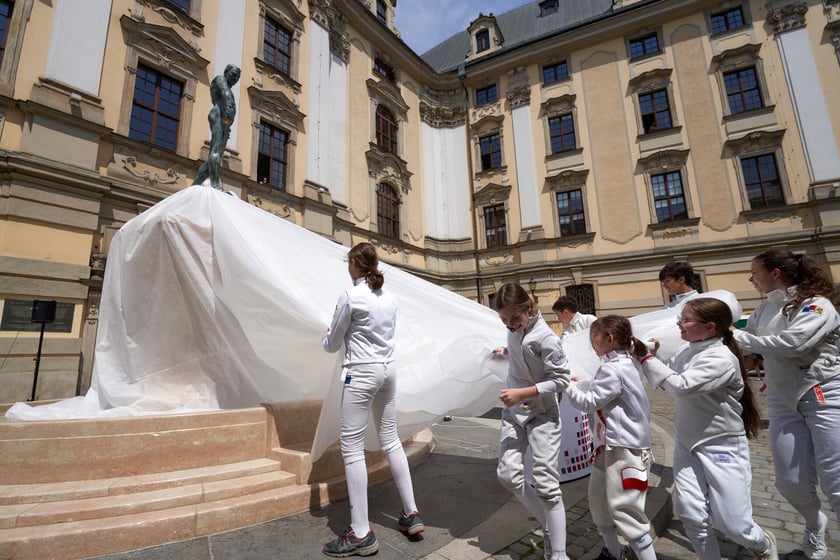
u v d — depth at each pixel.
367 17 17.03
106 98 9.20
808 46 14.72
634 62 17.11
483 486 3.41
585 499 3.07
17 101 7.82
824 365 2.23
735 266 14.50
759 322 2.62
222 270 3.66
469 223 19.06
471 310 4.10
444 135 20.23
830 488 2.16
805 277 2.38
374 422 2.56
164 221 3.88
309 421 3.53
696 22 16.44
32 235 7.77
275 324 3.29
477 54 21.09
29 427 2.68
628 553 2.24
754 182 14.91
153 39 10.14
